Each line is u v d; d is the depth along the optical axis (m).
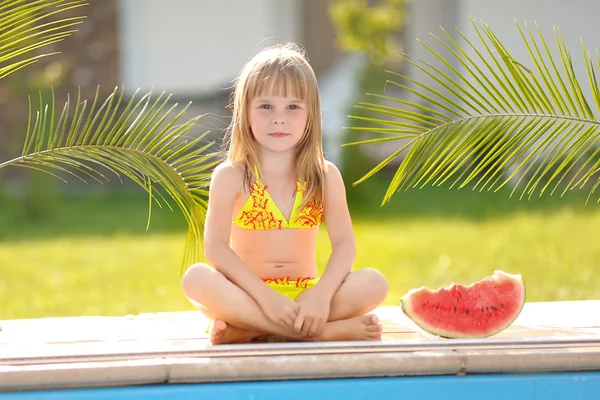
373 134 13.45
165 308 6.76
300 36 16.73
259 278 3.68
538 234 9.48
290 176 3.98
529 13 14.12
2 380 2.97
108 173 14.77
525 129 3.83
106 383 3.02
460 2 14.38
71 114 14.31
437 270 7.95
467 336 3.69
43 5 3.78
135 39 15.32
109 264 8.67
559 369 3.19
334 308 3.71
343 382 3.09
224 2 15.52
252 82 3.86
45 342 3.71
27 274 8.26
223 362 3.07
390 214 11.71
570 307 4.46
